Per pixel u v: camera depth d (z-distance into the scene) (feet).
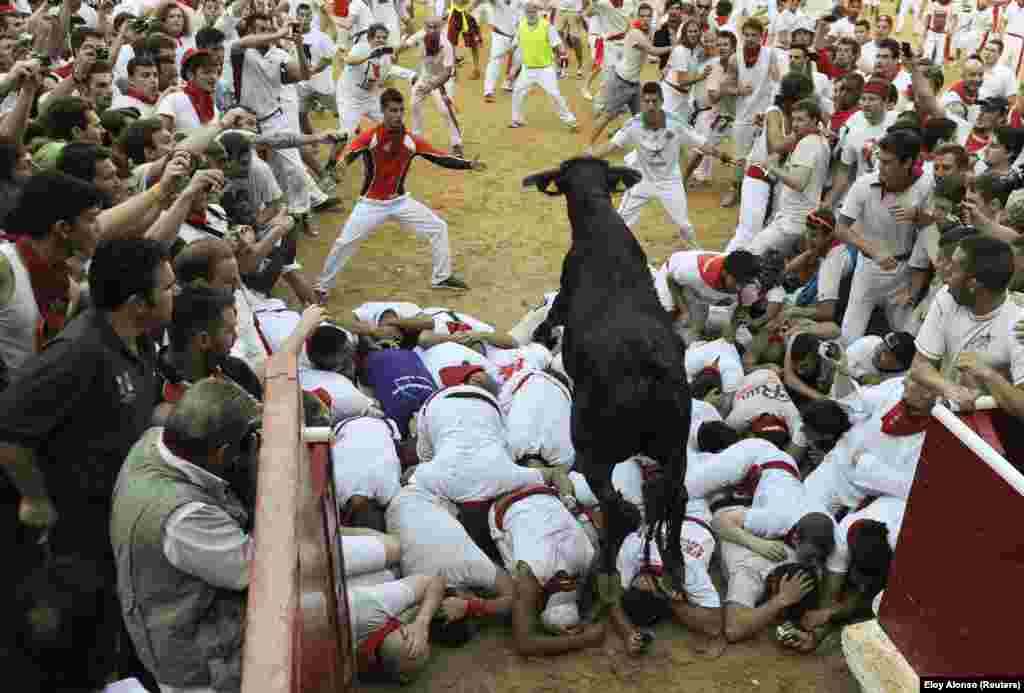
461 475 16.67
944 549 12.28
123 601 10.21
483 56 60.90
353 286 29.25
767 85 35.24
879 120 27.89
